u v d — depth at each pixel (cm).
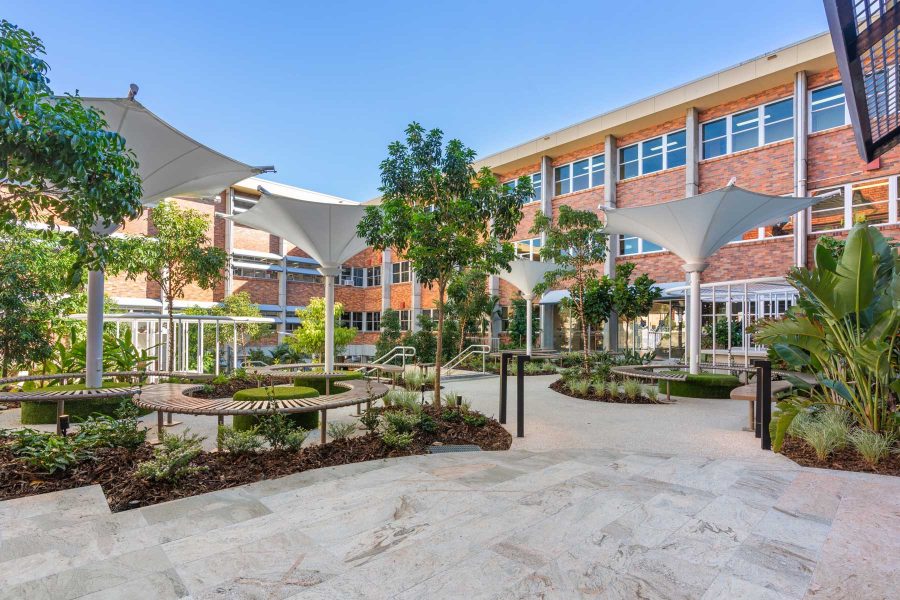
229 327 1983
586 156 2198
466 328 2097
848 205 1473
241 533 322
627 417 821
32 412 718
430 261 723
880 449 512
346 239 1021
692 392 1052
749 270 1664
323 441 564
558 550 305
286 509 368
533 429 716
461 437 640
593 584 263
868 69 527
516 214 757
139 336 1467
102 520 338
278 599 242
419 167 751
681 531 338
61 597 240
